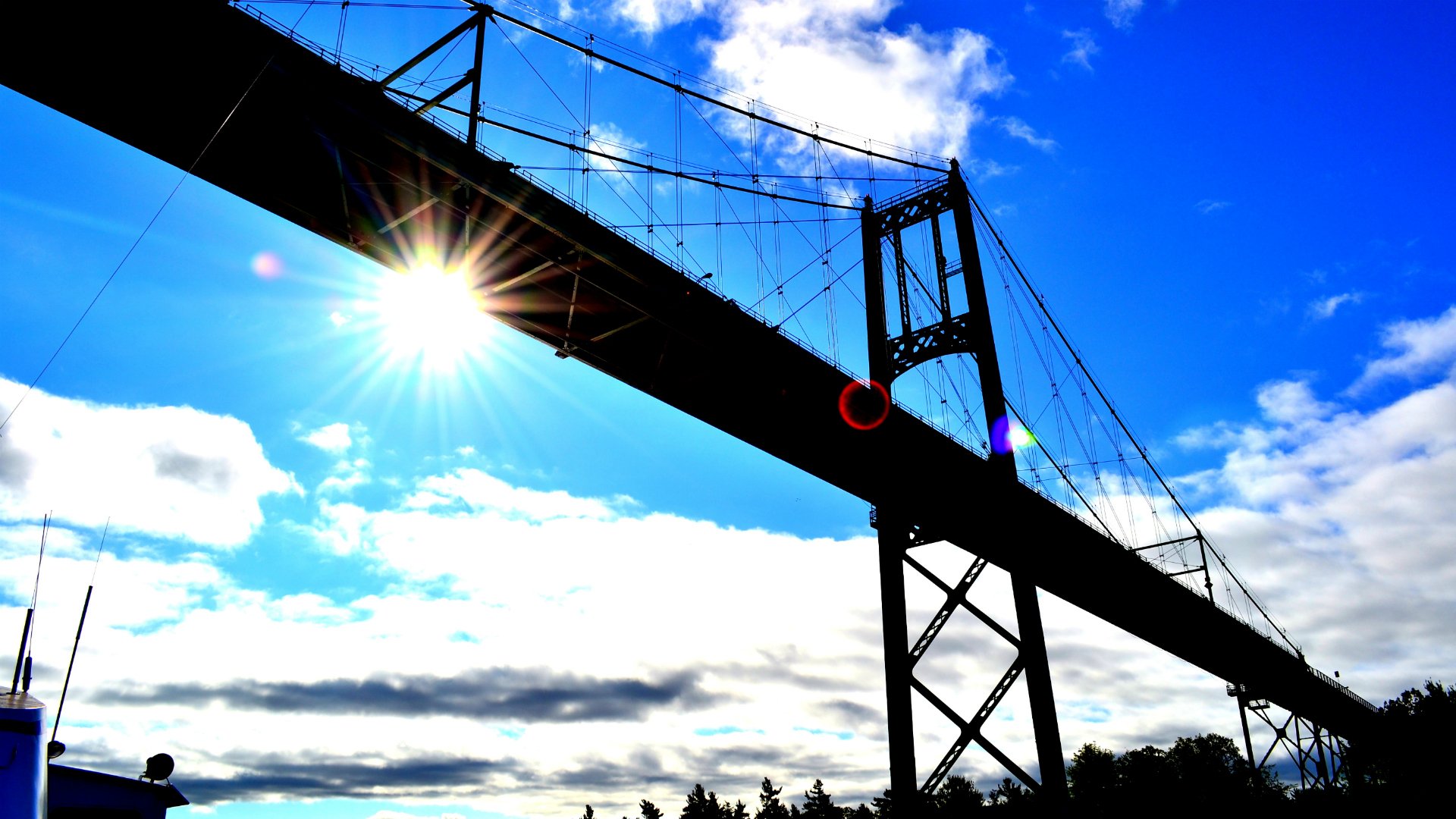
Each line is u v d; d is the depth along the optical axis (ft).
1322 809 288.51
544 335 117.19
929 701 138.10
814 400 134.10
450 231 102.12
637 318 115.75
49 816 56.54
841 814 406.00
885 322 169.78
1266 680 280.72
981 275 168.04
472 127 97.40
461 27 99.60
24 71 81.46
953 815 332.80
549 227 102.22
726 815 390.63
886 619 143.23
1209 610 221.66
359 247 101.65
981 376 162.40
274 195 95.40
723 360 123.85
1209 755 343.87
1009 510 150.92
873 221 176.86
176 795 61.67
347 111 89.35
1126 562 186.19
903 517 150.61
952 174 175.63
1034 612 148.25
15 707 44.73
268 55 85.10
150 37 80.59
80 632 58.75
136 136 88.79
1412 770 282.97
